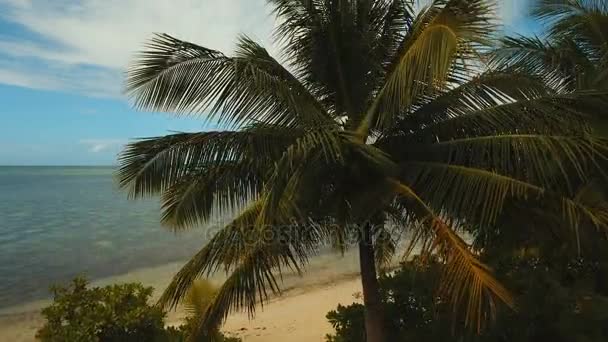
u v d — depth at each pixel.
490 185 4.20
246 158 4.81
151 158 4.98
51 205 41.28
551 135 4.70
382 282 7.32
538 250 7.42
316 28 5.69
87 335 5.97
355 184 5.12
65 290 6.73
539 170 4.53
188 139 4.82
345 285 14.98
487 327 6.04
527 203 4.90
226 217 5.37
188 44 4.66
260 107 4.68
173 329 6.97
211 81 4.59
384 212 5.33
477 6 4.09
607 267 7.39
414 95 4.59
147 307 6.64
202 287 6.51
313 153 4.30
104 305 6.43
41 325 11.48
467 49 3.85
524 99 4.98
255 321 11.22
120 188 5.16
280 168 3.94
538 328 6.34
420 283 6.85
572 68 7.62
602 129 5.41
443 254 3.98
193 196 5.19
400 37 5.87
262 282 4.64
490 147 4.75
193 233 25.53
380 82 5.75
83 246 22.42
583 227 5.55
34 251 21.19
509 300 3.67
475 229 5.08
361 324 7.20
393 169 4.91
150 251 21.33
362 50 5.67
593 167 5.30
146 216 34.09
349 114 5.84
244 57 4.76
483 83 5.03
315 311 12.02
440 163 4.87
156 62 4.65
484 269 3.80
